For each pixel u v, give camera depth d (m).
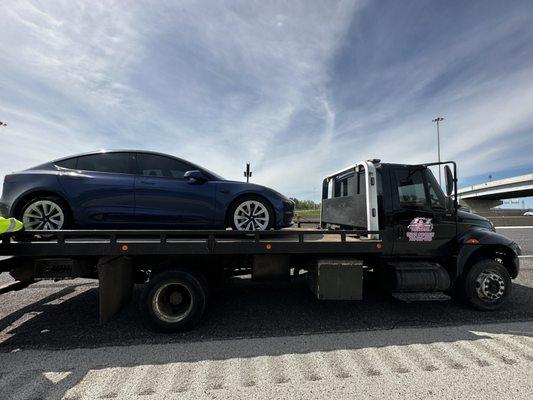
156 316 3.05
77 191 3.54
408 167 3.88
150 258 3.40
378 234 3.62
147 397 1.99
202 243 3.20
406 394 1.98
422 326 3.21
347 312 3.67
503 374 2.22
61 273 3.14
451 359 2.47
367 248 3.49
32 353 2.64
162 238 3.13
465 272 3.79
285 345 2.77
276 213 4.04
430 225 3.78
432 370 2.29
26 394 2.04
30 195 3.52
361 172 3.92
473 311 3.69
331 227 5.04
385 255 3.77
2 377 2.25
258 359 2.51
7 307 3.85
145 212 3.67
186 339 2.92
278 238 3.55
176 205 3.74
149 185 3.71
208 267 3.54
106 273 3.05
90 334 3.05
